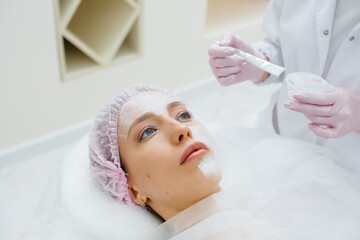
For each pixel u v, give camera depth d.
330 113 0.98
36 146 2.11
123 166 1.09
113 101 1.13
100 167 1.10
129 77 2.33
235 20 2.74
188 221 1.01
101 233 1.04
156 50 2.35
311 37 1.16
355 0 1.10
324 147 1.23
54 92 2.08
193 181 1.01
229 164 1.22
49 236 1.04
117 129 1.10
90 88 2.19
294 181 1.12
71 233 1.04
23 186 1.93
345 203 1.06
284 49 1.25
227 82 1.26
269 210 1.05
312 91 0.98
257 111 1.57
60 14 1.97
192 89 2.57
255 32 2.76
